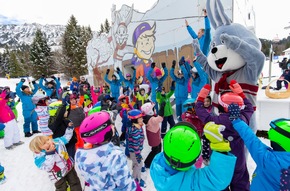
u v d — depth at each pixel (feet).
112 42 42.70
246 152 9.96
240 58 9.59
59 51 123.85
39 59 123.03
